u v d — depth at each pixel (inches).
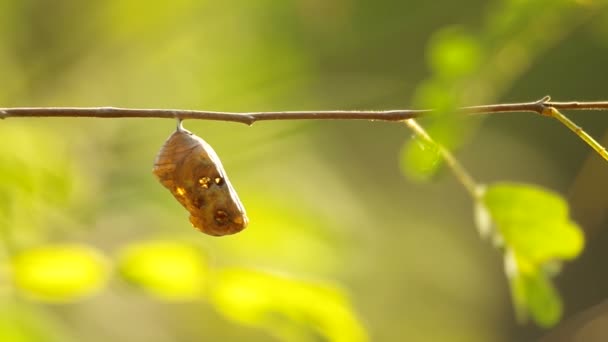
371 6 34.7
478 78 27.2
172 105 34.1
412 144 26.0
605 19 31.0
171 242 26.2
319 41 35.0
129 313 34.8
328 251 29.0
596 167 33.4
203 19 34.6
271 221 28.8
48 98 34.1
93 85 34.6
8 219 27.0
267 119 22.1
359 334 26.2
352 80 36.0
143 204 29.3
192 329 34.9
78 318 33.1
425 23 35.5
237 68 34.7
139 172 30.3
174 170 22.0
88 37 34.4
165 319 35.4
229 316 26.4
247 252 28.5
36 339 26.7
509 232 24.9
